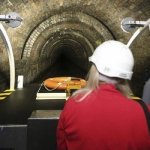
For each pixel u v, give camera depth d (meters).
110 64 1.59
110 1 5.81
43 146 2.31
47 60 13.87
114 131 1.45
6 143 2.29
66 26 8.48
